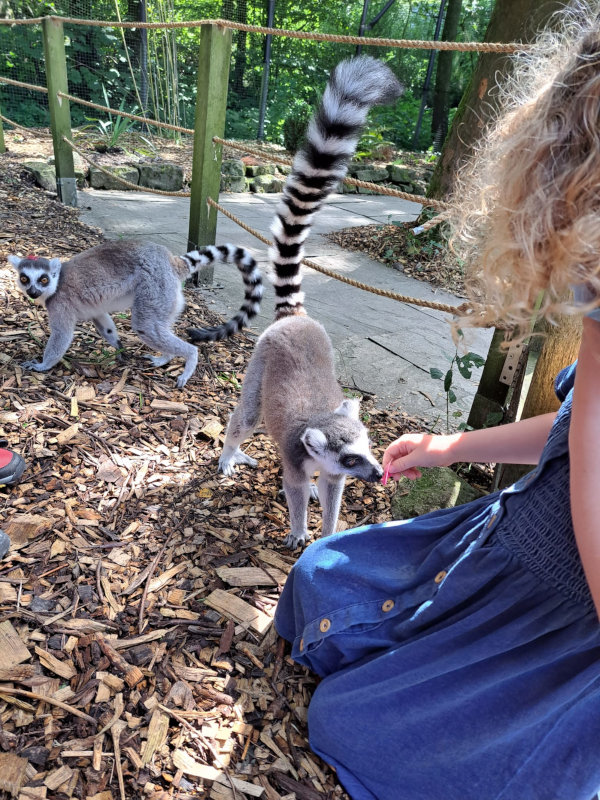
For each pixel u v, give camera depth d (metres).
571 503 1.19
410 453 1.93
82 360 4.18
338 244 8.59
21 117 12.04
